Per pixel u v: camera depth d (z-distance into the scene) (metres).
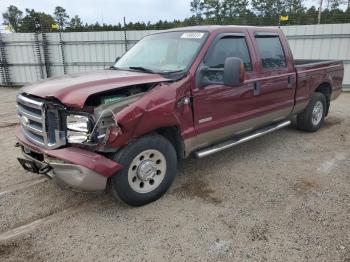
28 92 3.39
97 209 3.61
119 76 3.60
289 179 4.33
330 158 5.09
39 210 3.60
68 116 3.12
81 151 3.11
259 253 2.85
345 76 12.52
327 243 2.96
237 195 3.89
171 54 4.17
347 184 4.16
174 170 3.79
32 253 2.90
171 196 3.87
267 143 5.84
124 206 3.65
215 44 4.11
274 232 3.14
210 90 3.96
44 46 15.87
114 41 15.16
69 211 3.58
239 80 3.53
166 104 3.45
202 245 2.97
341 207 3.58
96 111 3.05
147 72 3.96
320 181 4.25
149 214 3.49
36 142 3.37
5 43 16.14
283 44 5.24
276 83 4.98
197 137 3.97
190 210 3.56
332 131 6.61
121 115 3.09
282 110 5.29
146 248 2.94
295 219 3.36
